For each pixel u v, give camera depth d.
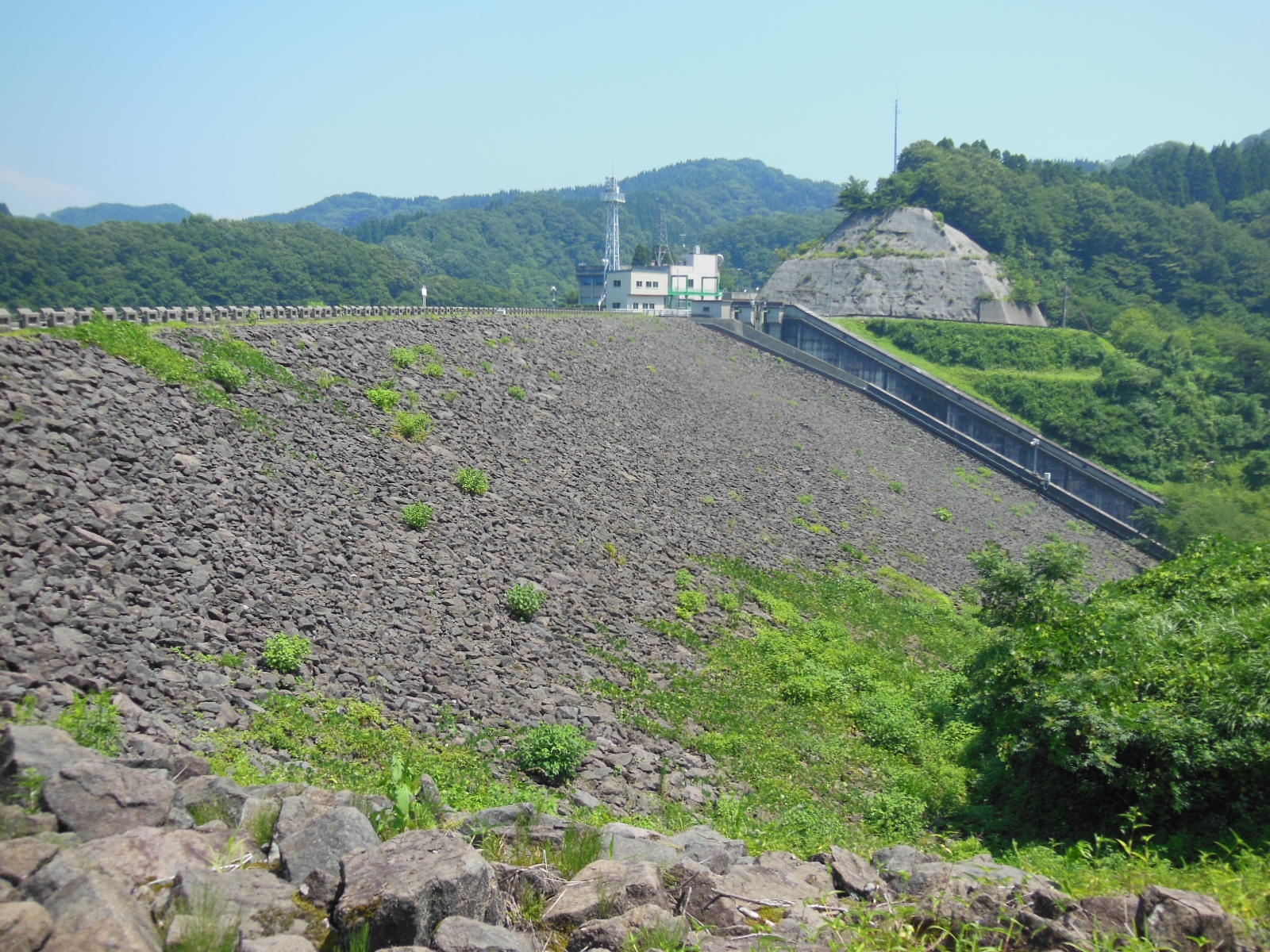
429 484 34.22
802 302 139.00
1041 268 150.38
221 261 136.12
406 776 12.86
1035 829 21.94
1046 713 21.55
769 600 39.78
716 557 42.66
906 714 31.03
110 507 22.17
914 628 43.59
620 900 10.13
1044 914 10.60
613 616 32.19
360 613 24.38
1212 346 120.88
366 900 8.75
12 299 104.81
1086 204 162.50
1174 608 25.08
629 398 61.16
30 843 8.69
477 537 32.31
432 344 49.31
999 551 33.66
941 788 26.12
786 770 25.94
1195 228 158.00
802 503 58.09
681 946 9.60
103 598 19.19
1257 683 19.56
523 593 29.03
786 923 10.48
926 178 150.50
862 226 148.88
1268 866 14.71
